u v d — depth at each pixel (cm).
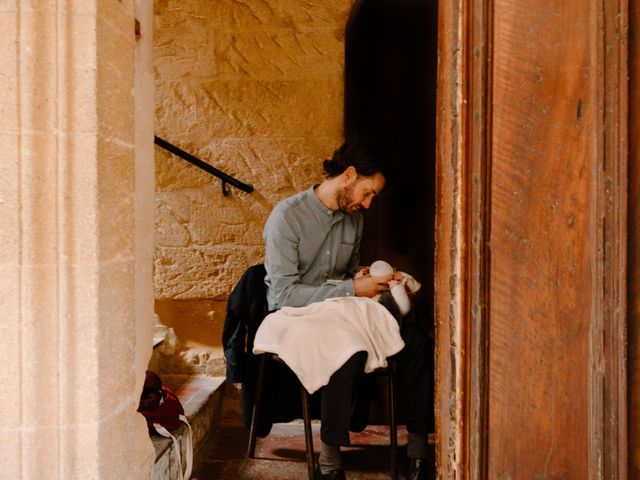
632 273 120
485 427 132
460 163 132
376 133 349
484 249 130
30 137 123
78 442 127
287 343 243
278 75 329
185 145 330
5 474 125
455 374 135
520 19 126
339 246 285
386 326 246
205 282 334
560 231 127
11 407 124
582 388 127
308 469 248
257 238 333
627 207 120
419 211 350
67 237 125
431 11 344
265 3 327
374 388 289
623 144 119
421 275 350
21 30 122
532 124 127
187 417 267
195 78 329
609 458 122
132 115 143
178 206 333
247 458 279
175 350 337
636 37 118
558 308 128
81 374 127
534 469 130
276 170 331
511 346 130
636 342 120
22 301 124
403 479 256
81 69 124
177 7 327
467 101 130
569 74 125
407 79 347
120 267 138
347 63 335
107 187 130
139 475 152
